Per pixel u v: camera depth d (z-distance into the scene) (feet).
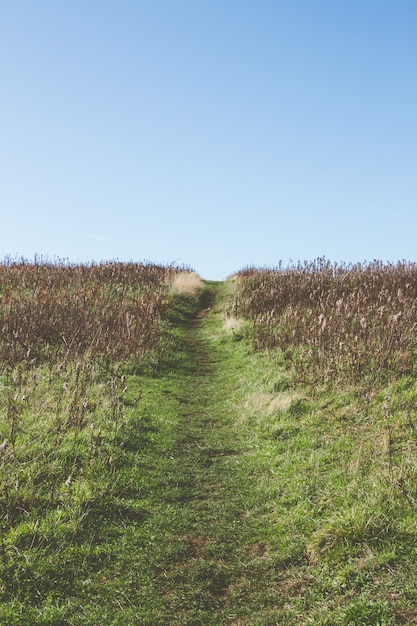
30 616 14.65
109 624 14.73
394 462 20.49
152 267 78.74
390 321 33.96
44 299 48.52
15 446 22.88
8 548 16.70
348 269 59.88
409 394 25.82
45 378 32.50
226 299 66.03
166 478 23.27
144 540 18.57
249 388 34.88
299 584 16.06
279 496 21.31
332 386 30.01
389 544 16.07
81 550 17.44
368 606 14.11
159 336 47.80
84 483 20.77
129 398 32.55
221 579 16.76
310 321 41.47
